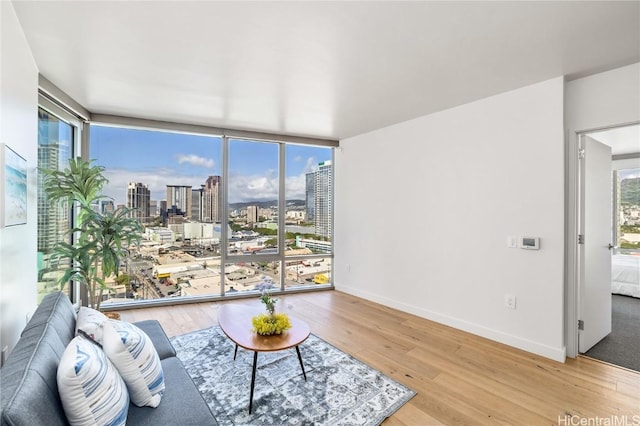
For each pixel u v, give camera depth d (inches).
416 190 155.2
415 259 155.5
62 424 39.0
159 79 109.2
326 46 88.0
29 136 84.7
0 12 63.7
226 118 154.6
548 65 99.1
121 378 51.6
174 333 129.2
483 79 109.9
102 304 153.9
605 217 126.6
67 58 93.8
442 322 142.7
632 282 185.8
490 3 69.2
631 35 82.0
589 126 106.3
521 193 117.1
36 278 89.0
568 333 110.4
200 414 53.8
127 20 75.7
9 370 38.9
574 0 68.1
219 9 71.5
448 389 90.3
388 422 76.4
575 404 83.5
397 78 108.7
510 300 120.0
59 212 127.0
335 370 100.6
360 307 167.2
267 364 104.3
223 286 178.9
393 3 69.0
